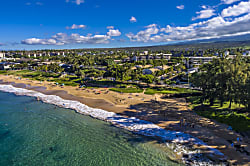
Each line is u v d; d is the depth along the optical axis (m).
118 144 40.91
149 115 56.56
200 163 33.34
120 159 35.69
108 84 103.44
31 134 45.84
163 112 58.72
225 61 65.31
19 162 35.38
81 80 118.56
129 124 50.56
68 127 49.69
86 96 80.62
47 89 96.62
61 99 76.75
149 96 78.12
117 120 53.41
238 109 56.25
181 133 44.56
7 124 51.69
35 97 80.69
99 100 73.88
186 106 63.97
